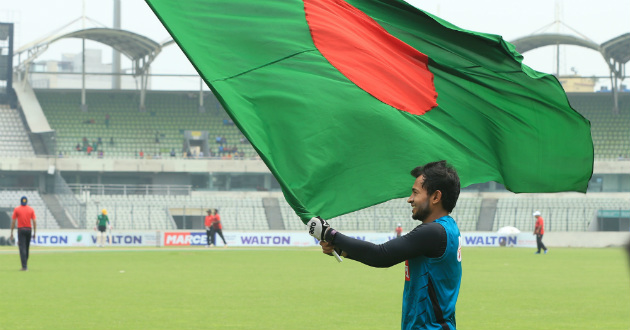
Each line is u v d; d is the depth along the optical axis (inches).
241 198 2491.4
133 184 2561.5
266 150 222.8
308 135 229.6
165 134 2790.4
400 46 265.0
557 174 280.7
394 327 477.4
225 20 245.3
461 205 2456.9
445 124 264.4
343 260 1280.8
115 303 605.9
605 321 511.8
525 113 274.2
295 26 248.2
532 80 267.4
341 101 237.8
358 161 230.5
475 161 264.7
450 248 194.5
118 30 2588.6
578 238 2078.0
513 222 2391.7
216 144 2797.7
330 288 753.6
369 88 243.9
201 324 488.1
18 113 2696.9
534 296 681.6
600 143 2765.7
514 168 277.6
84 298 641.6
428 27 262.8
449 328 193.9
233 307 583.2
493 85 269.9
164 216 2306.8
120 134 2755.9
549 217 2369.6
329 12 255.9
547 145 277.6
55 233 1875.0
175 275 911.0
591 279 879.7
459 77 270.2
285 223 2405.3
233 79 235.8
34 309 562.9
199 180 2632.9
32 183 2529.5
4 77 2696.9
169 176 2593.5
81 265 1091.3
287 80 237.9
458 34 263.4
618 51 2736.2
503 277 908.6
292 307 585.3
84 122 2763.3
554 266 1134.4
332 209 222.7
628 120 2819.9
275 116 231.5
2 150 2551.7
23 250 959.0
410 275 197.5
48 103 2785.4
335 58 245.6
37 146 2630.4
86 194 2228.1
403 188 228.5
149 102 2871.6
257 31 244.7
